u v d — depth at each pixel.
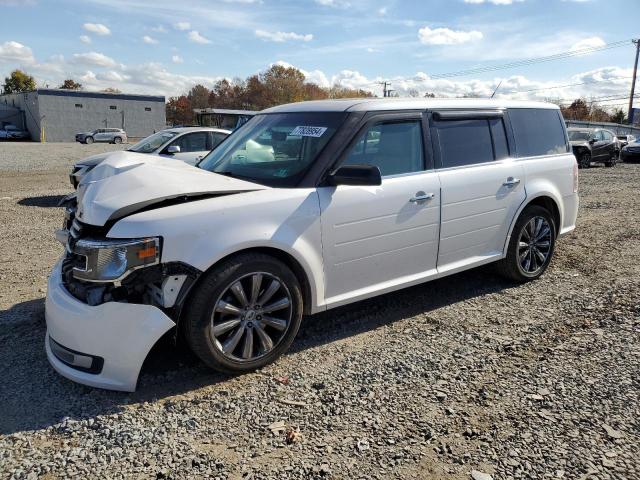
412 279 4.27
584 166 20.50
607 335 3.98
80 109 64.12
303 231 3.54
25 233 7.59
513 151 5.03
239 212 3.30
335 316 4.42
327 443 2.73
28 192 12.23
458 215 4.48
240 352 3.40
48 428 2.84
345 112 3.98
